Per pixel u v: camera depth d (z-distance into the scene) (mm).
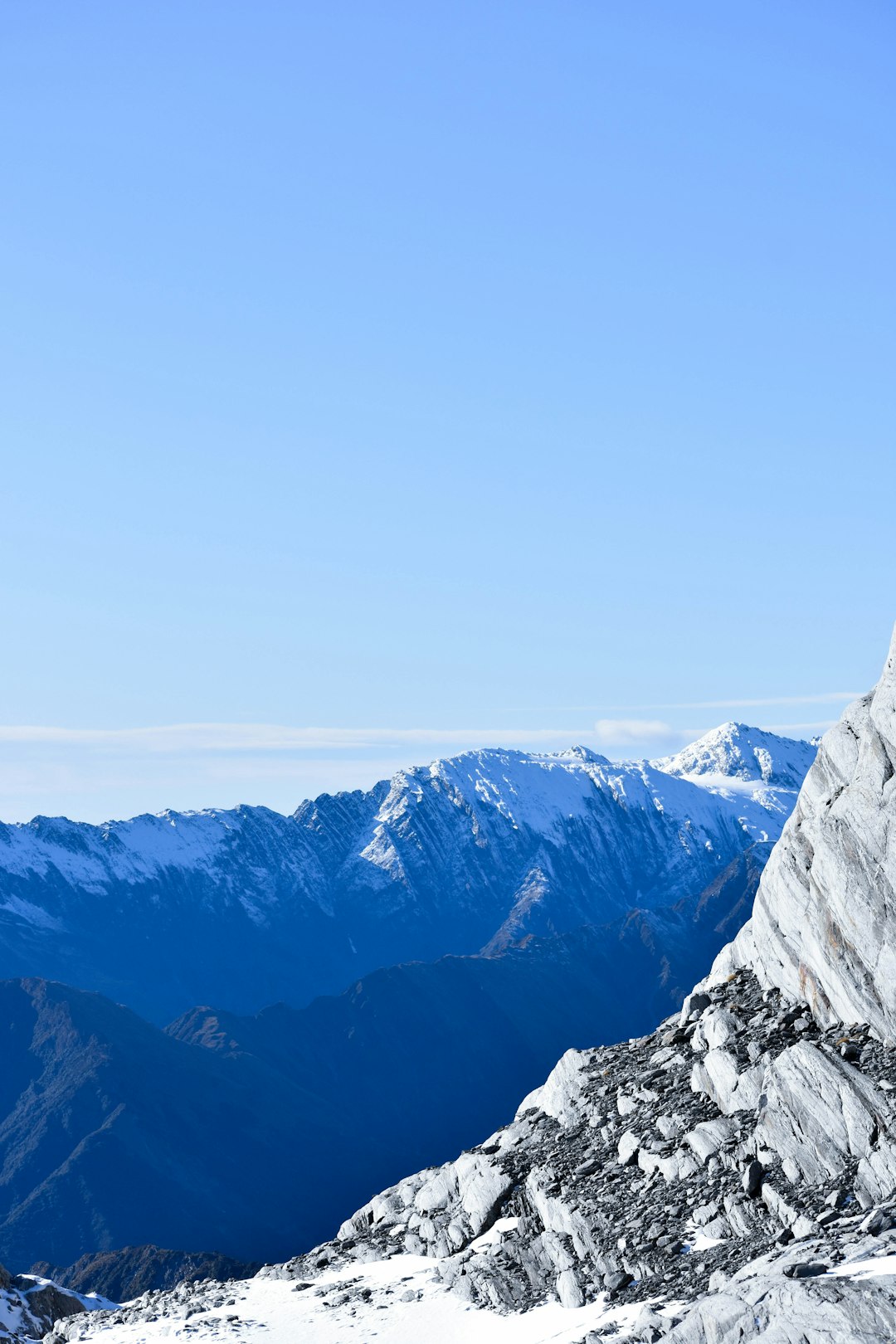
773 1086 58312
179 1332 64688
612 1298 53719
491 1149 72688
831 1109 55812
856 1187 52500
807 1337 40000
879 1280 40938
